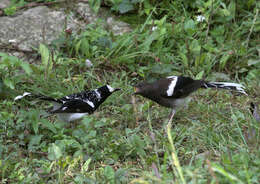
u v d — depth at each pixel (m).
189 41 12.16
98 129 9.14
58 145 8.14
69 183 7.43
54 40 11.77
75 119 9.05
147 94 9.61
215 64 11.96
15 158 8.07
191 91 9.61
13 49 11.88
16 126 8.86
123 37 11.91
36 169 7.82
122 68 11.60
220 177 6.51
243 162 7.05
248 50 12.12
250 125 8.93
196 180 6.03
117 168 8.08
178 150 8.45
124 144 8.37
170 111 10.22
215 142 8.66
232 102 10.62
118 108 9.98
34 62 11.59
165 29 11.98
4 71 10.31
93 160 8.15
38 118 8.76
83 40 11.55
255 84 11.15
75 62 11.35
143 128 9.55
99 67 11.52
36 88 10.26
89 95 9.18
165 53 11.89
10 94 10.09
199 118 9.90
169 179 6.80
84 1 13.86
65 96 9.36
